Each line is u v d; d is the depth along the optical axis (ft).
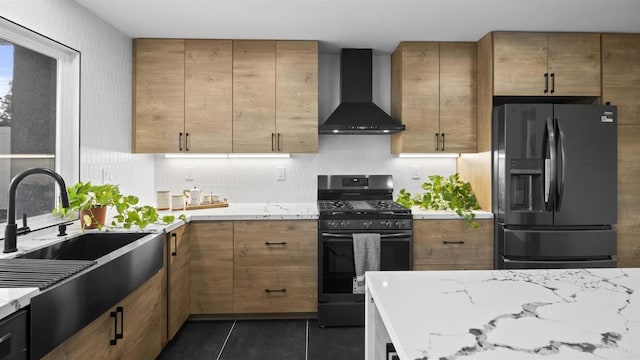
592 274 4.56
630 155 10.27
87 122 8.48
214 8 8.72
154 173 12.00
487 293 3.87
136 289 6.70
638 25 9.82
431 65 11.04
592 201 9.80
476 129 11.11
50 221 7.59
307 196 12.20
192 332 9.46
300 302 10.08
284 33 10.34
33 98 7.30
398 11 8.96
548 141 9.59
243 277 10.03
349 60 11.58
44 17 7.12
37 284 4.30
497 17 9.32
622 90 10.33
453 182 11.66
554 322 3.12
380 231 10.00
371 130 10.75
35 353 4.08
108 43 9.44
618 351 2.61
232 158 12.10
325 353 8.45
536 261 9.80
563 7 8.72
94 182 8.77
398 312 3.36
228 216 9.95
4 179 6.64
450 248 10.21
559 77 10.25
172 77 10.68
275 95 10.82
